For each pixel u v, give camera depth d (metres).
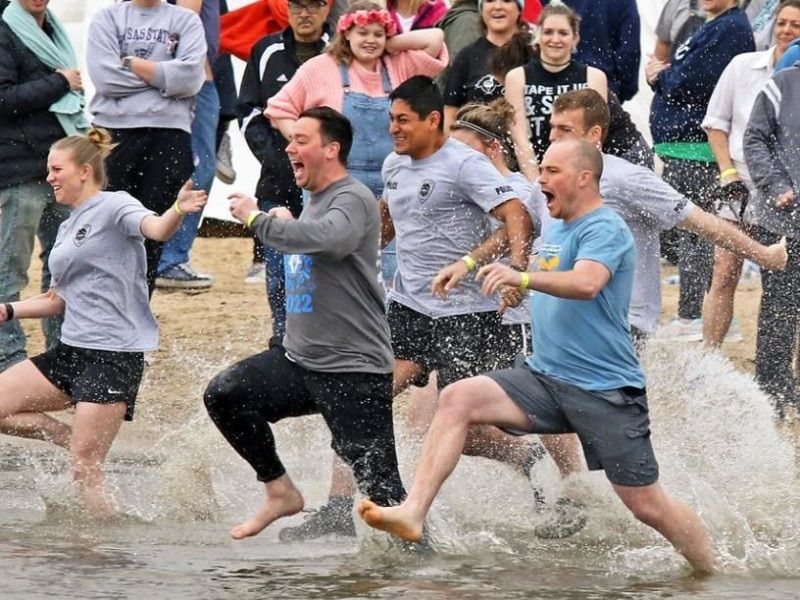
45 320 25.84
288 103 23.34
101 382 19.05
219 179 33.78
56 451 22.97
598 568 16.61
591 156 16.39
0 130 25.44
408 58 23.66
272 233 16.78
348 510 18.31
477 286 19.47
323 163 17.19
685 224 18.86
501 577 16.03
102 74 25.84
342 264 17.22
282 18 30.09
